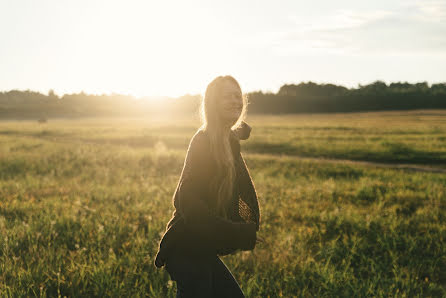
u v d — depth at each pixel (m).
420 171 16.44
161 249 1.88
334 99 128.62
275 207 6.82
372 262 4.06
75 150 19.25
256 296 3.15
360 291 3.30
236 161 1.91
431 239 4.93
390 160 20.39
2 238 4.17
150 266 3.64
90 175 11.87
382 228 5.43
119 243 4.37
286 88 188.62
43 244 4.26
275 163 16.11
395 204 7.27
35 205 6.30
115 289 3.12
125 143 29.58
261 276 3.58
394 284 3.45
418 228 5.52
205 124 1.80
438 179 12.02
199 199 1.66
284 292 3.27
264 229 5.30
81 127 53.31
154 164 14.65
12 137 32.22
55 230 4.63
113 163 14.45
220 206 1.77
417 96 122.69
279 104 125.56
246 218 1.95
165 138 31.48
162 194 7.75
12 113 145.62
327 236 5.11
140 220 5.54
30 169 12.80
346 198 8.06
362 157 21.30
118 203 6.75
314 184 9.87
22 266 3.59
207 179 1.71
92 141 31.03
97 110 148.25
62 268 3.51
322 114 108.12
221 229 1.65
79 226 4.96
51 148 20.48
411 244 4.68
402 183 10.07
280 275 3.66
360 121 65.50
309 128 45.41
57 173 12.07
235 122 1.84
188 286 1.78
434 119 68.06
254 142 27.72
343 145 25.66
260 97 133.62
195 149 1.73
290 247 4.29
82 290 3.19
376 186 9.44
